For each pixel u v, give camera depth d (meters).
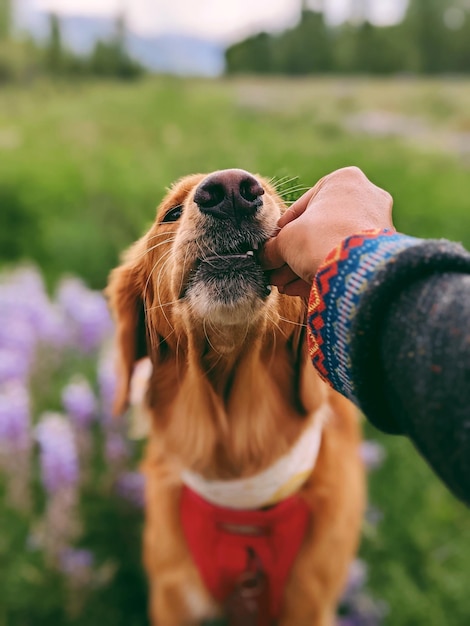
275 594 2.20
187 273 1.60
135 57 38.97
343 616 2.75
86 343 3.71
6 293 3.76
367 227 1.15
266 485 2.03
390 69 40.78
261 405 1.97
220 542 2.12
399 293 0.95
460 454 0.83
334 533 2.23
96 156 10.07
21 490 2.79
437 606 2.70
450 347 0.87
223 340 1.74
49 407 3.47
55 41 37.06
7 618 2.60
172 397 2.11
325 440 2.21
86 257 6.06
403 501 3.15
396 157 10.33
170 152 8.91
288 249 1.24
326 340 1.05
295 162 5.09
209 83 30.42
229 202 1.49
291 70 42.19
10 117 17.88
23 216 7.08
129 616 2.70
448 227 6.61
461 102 20.25
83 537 2.90
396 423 1.01
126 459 3.05
